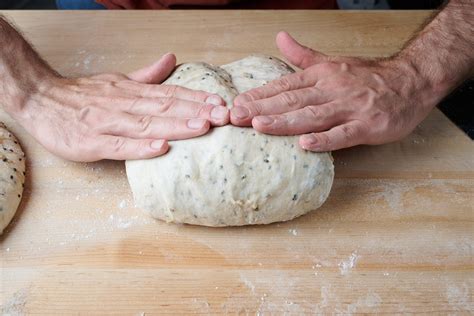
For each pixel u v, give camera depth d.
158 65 1.29
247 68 1.27
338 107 1.16
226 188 1.07
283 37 1.33
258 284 1.08
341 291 1.08
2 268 1.11
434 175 1.28
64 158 1.28
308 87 1.19
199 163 1.07
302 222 1.18
